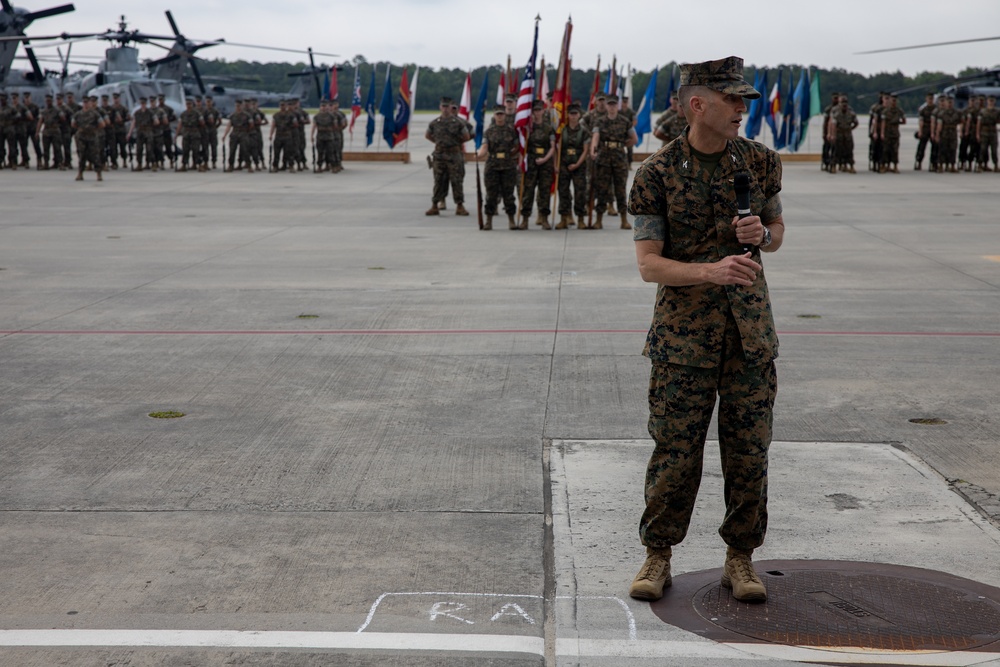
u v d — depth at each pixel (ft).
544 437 18.85
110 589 12.51
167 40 155.74
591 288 34.83
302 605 12.05
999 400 20.98
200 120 93.91
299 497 15.72
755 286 11.66
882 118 89.40
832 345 26.08
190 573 12.97
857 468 16.90
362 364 24.41
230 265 40.11
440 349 25.99
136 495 15.81
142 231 51.26
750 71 112.06
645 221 11.70
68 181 82.99
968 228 51.72
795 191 73.26
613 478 16.57
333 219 56.85
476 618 11.69
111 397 21.56
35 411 20.51
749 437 11.75
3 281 36.27
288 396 21.67
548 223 54.44
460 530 14.40
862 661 10.64
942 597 12.15
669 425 11.85
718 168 11.50
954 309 30.81
